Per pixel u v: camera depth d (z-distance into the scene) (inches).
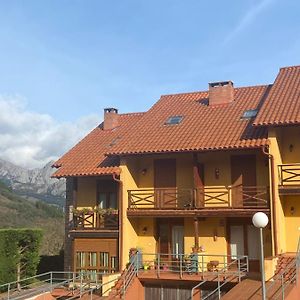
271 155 745.6
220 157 849.5
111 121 1084.5
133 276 788.0
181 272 766.5
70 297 804.0
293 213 777.6
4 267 898.7
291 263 648.4
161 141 855.1
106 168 893.8
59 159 989.8
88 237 888.3
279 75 939.3
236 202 820.6
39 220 2146.9
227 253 834.8
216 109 944.9
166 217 857.5
